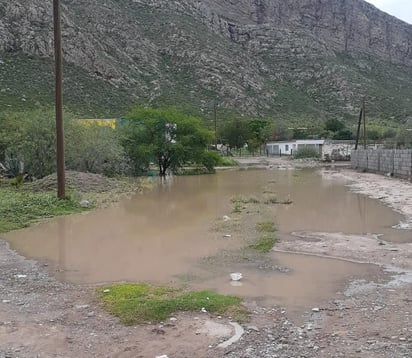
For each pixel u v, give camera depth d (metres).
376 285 8.82
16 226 15.81
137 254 11.82
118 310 7.43
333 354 5.71
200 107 85.62
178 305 7.52
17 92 58.00
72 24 81.81
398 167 36.34
